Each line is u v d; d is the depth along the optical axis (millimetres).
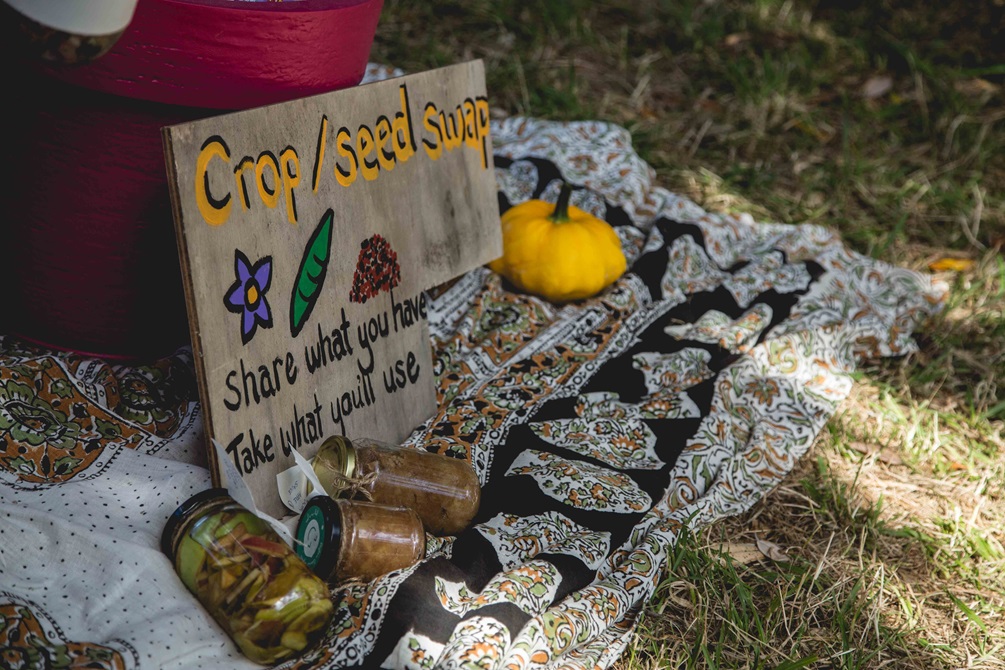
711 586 1550
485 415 1699
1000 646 1557
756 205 2289
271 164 1468
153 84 1472
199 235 1403
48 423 1521
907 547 1660
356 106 1562
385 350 1624
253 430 1469
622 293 1941
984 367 1956
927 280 2100
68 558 1407
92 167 1524
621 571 1528
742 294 2002
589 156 2217
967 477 1770
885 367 1960
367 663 1375
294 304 1504
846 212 2312
